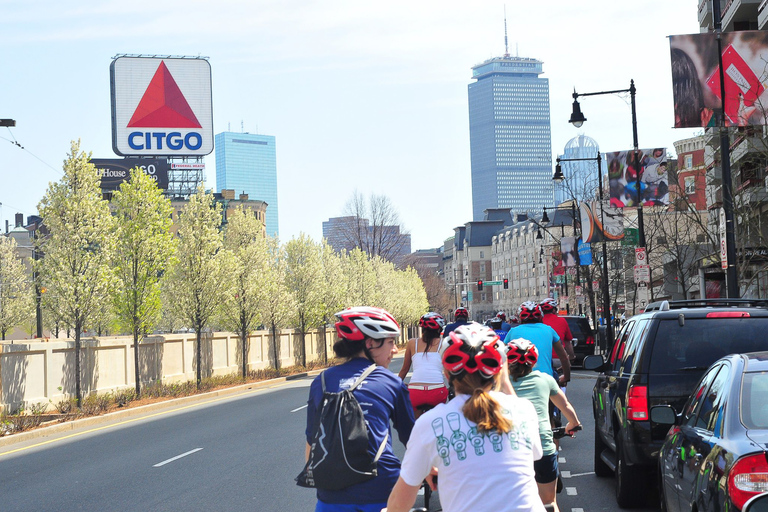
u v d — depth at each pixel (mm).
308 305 51188
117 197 29078
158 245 28875
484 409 3758
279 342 49781
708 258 33375
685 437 6398
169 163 93125
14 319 58594
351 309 4844
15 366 22906
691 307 9820
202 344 37719
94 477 12680
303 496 10445
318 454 4500
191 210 33312
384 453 4562
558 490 8914
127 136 72812
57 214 24906
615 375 9875
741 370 5902
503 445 3766
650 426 8477
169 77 73438
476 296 178750
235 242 42156
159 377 32781
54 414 22672
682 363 8531
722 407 5770
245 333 39281
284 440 16000
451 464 3756
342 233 101125
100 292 24750
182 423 20359
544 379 7031
